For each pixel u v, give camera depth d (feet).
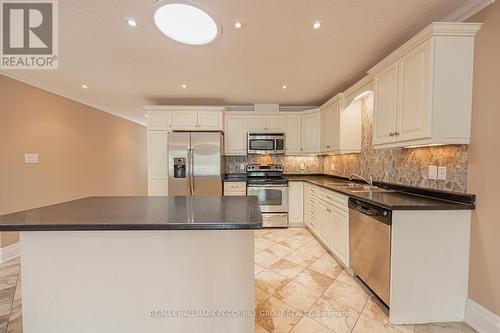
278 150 14.29
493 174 5.08
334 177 13.76
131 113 17.15
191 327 4.55
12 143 9.62
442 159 6.33
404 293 5.64
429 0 5.23
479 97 5.30
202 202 5.85
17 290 7.11
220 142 12.83
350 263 7.74
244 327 4.57
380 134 7.27
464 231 5.62
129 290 4.47
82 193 13.70
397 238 5.60
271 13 5.65
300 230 13.04
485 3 5.15
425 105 5.51
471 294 5.56
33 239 4.37
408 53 6.07
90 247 4.41
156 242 4.45
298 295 6.73
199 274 4.51
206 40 6.89
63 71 9.25
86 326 4.48
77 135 13.30
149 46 7.25
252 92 12.14
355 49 7.48
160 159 13.24
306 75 9.75
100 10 5.56
